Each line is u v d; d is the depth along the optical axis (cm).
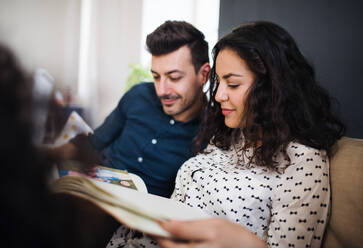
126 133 155
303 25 175
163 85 137
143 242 100
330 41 165
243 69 97
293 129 97
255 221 96
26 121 30
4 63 31
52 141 35
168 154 143
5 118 29
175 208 68
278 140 94
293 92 97
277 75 96
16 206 29
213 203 101
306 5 173
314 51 170
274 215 89
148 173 145
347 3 158
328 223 88
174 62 133
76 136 43
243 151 105
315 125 98
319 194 85
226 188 99
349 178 85
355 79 158
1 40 33
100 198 50
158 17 379
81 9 381
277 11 185
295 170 90
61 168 58
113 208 49
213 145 123
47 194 32
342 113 162
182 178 115
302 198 85
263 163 97
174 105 139
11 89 30
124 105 162
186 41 135
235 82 98
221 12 211
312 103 102
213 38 355
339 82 162
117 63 395
